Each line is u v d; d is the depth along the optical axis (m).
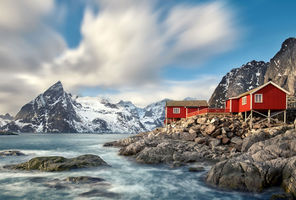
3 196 14.28
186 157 25.61
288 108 39.94
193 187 16.50
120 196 14.66
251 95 37.25
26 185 16.41
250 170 15.21
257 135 29.17
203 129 36.41
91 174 19.98
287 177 14.11
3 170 20.89
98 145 57.12
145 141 33.44
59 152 38.84
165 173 20.83
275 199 12.97
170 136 36.47
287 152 17.66
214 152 28.03
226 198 14.22
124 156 31.89
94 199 13.87
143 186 16.92
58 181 17.41
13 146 56.03
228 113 43.75
